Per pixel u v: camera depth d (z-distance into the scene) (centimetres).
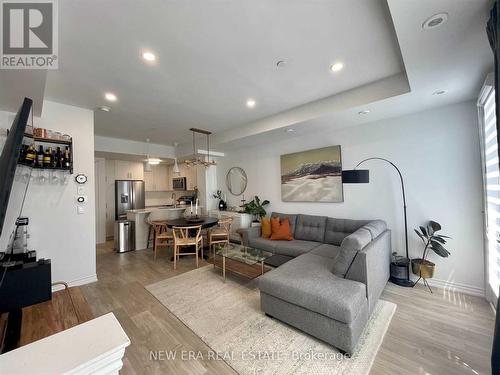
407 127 308
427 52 170
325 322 183
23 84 196
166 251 482
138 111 331
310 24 165
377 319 216
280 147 466
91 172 318
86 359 54
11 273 143
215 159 616
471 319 215
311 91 279
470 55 174
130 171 655
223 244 453
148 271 359
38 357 54
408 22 140
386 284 289
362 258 207
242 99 298
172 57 202
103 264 395
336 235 357
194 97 288
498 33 111
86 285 306
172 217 519
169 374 161
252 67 222
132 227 493
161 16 154
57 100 285
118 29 165
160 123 393
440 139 284
